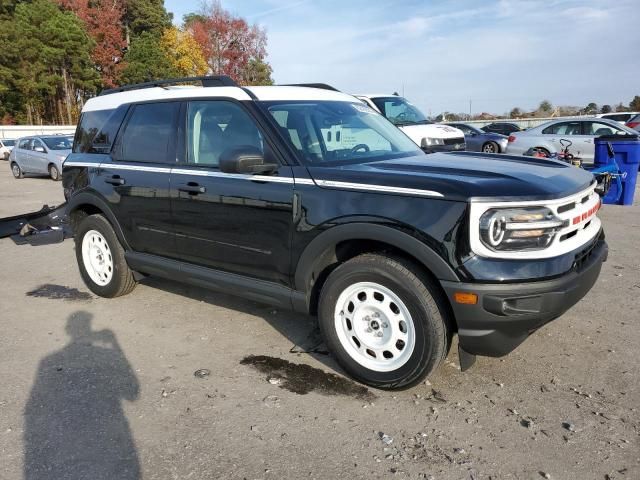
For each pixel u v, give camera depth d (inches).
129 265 188.9
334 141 151.4
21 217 289.7
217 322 175.9
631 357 144.0
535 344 153.0
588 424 114.0
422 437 111.1
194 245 161.5
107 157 189.6
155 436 113.2
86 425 117.3
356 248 132.9
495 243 109.0
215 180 151.0
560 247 114.3
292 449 108.2
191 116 163.5
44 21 1651.1
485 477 98.7
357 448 108.2
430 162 141.3
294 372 140.7
